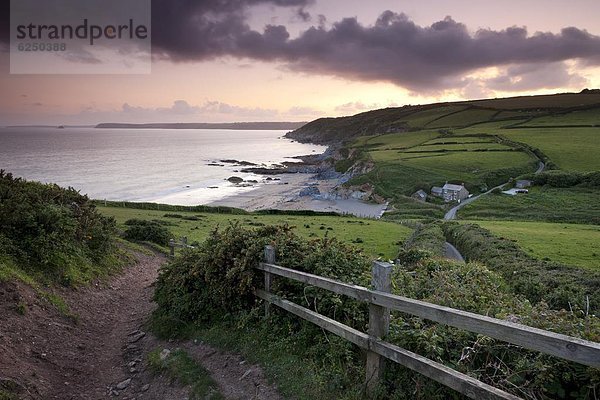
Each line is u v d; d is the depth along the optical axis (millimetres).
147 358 7340
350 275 6715
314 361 5672
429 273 8195
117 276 13648
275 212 70625
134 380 6770
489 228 52031
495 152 138500
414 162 128750
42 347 7121
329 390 5023
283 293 6832
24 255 10125
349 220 63312
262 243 7586
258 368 6023
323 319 5625
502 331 3514
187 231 40906
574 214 78750
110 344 8359
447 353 4844
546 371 4148
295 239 7762
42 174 116625
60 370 6688
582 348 3002
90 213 15109
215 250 8227
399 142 182375
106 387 6586
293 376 5508
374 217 81000
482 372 4543
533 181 104625
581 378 4000
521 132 171875
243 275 7293
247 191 105938
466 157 133250
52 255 10938
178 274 9148
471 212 86312
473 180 110188
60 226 12133
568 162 116562
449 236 44438
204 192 101375
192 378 6191
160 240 26531
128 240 25734
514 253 27312
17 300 8039
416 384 4488
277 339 6461
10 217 10805
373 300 4781
